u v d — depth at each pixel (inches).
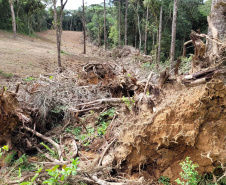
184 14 609.6
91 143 156.4
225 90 97.6
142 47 839.7
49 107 178.1
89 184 105.8
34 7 1076.5
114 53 714.2
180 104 104.0
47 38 1201.4
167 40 578.2
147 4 584.7
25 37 960.3
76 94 211.3
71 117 186.7
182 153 109.0
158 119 107.3
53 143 143.6
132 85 224.5
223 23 191.3
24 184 98.2
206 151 100.9
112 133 148.3
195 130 99.6
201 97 98.0
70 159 124.7
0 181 105.0
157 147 107.0
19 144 143.1
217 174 104.3
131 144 113.1
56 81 233.1
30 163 127.1
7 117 135.1
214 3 196.9
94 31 1318.9
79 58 638.5
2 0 931.3
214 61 110.6
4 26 944.3
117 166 116.1
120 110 172.2
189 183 96.3
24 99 175.9
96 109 196.5
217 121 101.9
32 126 163.6
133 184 100.6
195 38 118.1
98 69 280.2
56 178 93.7
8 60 434.6
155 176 113.7
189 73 122.0
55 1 433.7
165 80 118.7
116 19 1018.7
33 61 468.1
